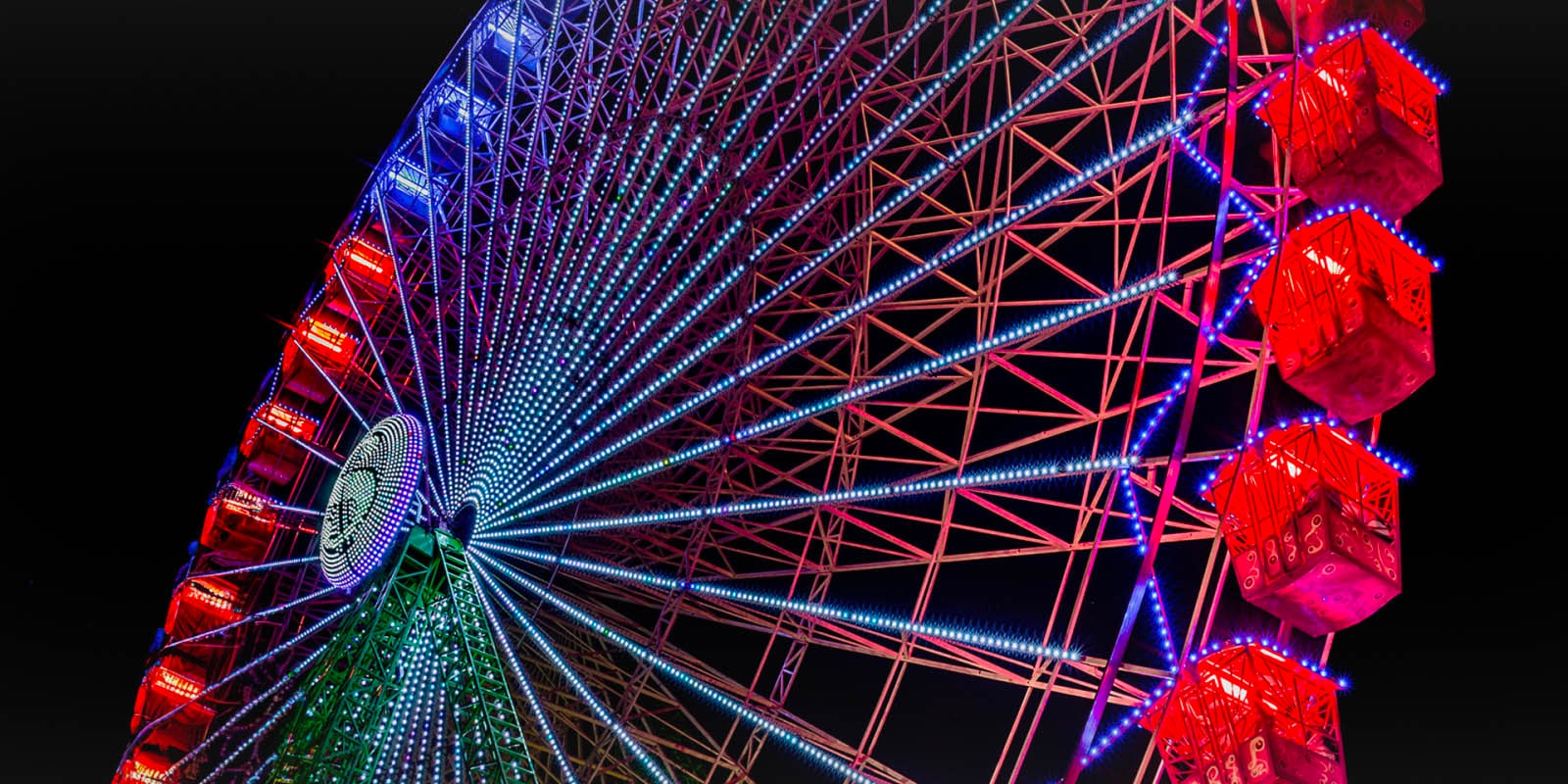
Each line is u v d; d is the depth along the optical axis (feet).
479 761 83.41
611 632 87.81
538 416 91.66
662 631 96.89
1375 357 59.77
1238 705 61.21
